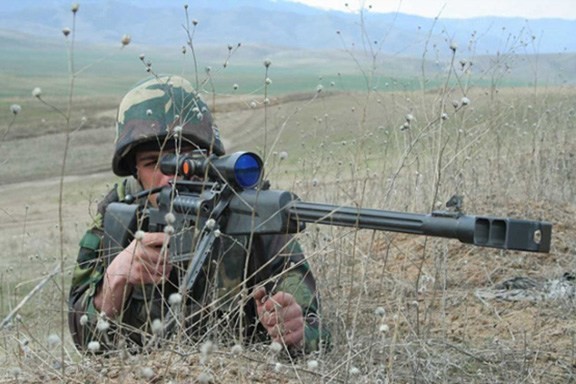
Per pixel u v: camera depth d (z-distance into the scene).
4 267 8.98
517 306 5.28
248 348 3.69
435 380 3.80
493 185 8.31
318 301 4.00
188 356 3.32
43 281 2.90
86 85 139.38
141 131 4.12
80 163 50.03
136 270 3.70
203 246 3.55
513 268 6.16
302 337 3.69
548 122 10.23
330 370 3.53
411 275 5.75
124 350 3.27
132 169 4.39
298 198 3.50
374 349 3.86
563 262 6.32
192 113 4.17
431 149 6.39
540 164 8.87
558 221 7.38
